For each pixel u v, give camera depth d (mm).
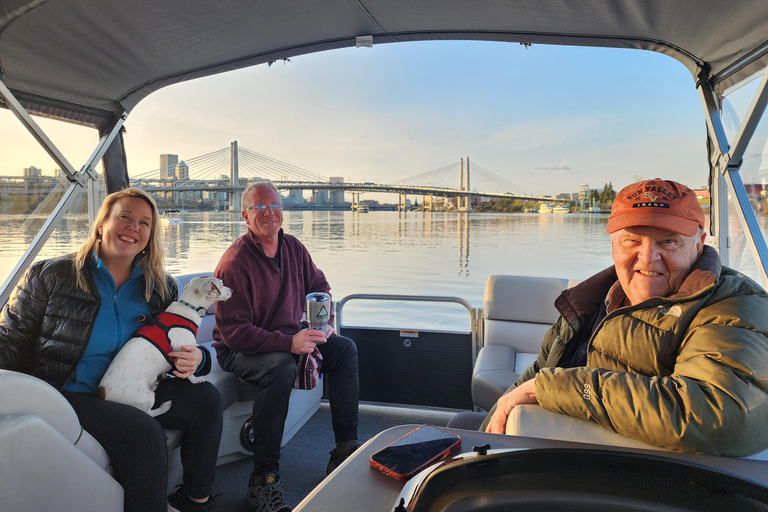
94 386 1896
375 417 3131
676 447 823
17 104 2678
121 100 3391
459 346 3105
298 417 2924
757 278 2768
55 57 2734
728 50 2668
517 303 3027
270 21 2848
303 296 2836
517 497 470
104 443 1656
